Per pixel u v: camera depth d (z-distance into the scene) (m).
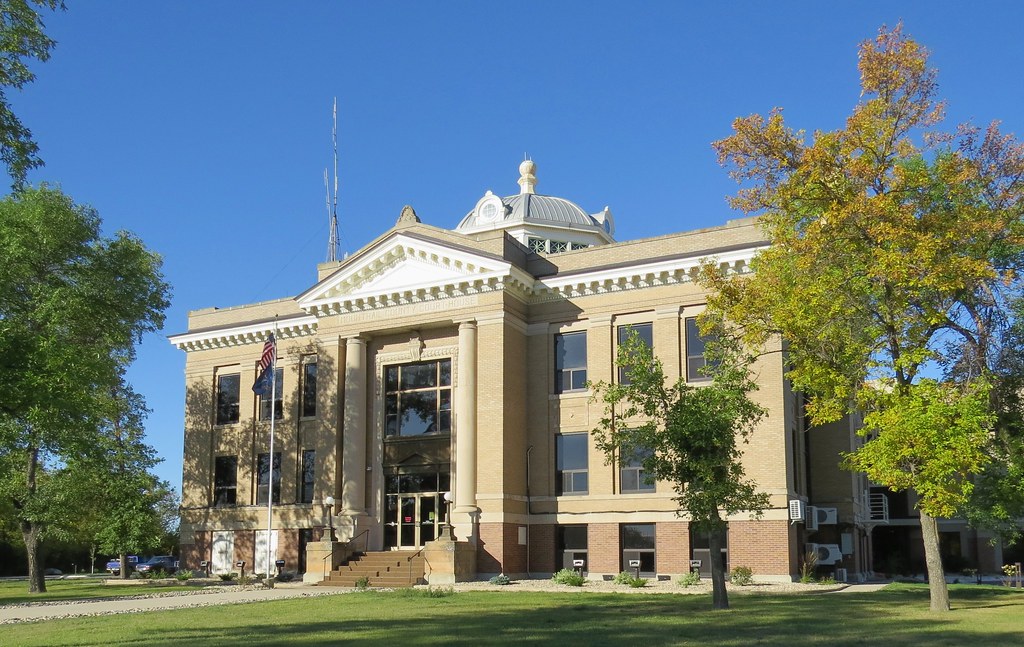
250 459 49.53
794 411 39.38
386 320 43.38
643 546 38.84
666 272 39.62
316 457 44.66
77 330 40.19
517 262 42.91
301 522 46.47
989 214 24.02
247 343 51.06
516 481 40.47
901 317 24.17
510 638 17.73
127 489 53.00
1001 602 26.48
